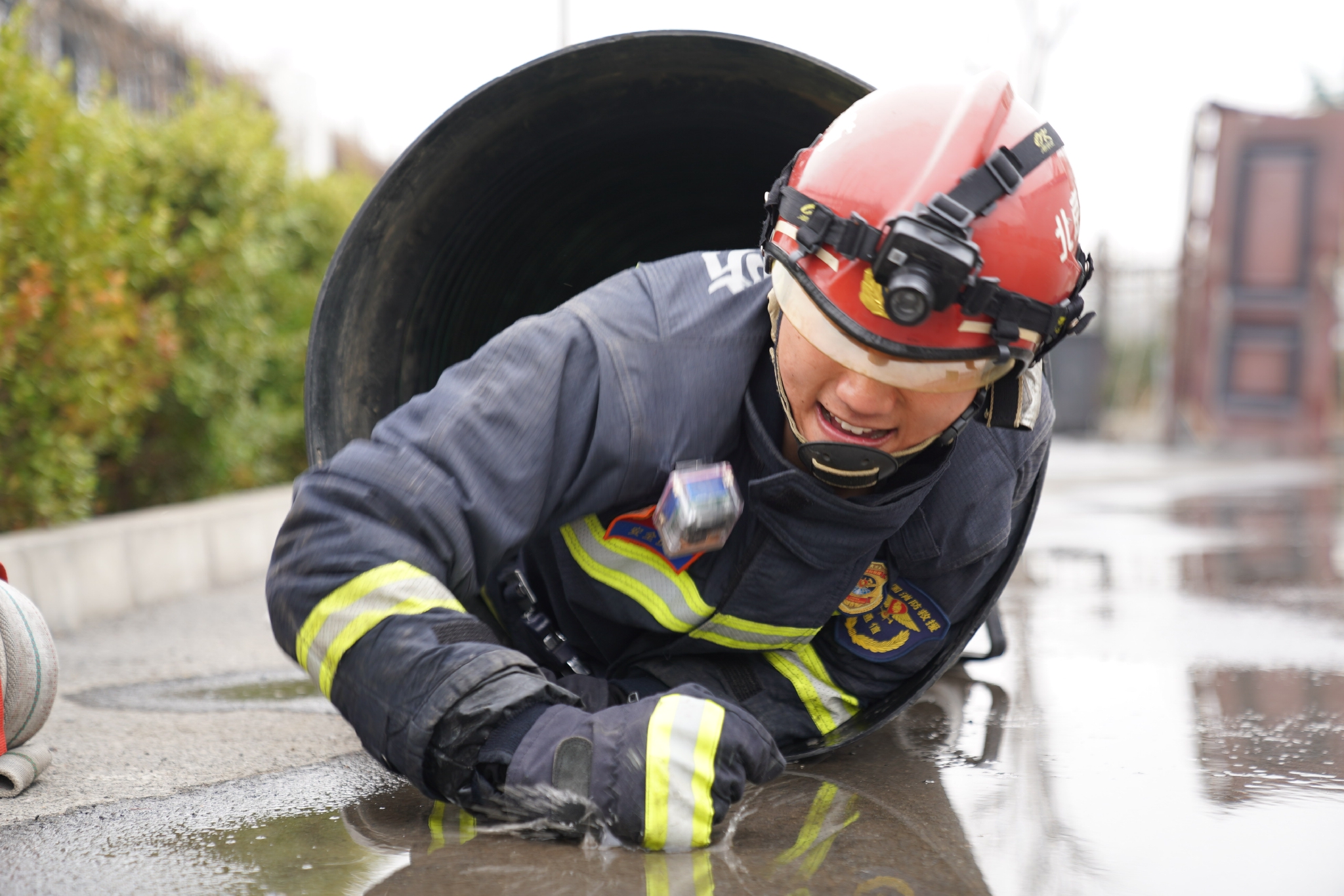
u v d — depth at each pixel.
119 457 4.90
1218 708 2.47
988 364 1.42
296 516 1.48
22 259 3.74
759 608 1.73
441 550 1.47
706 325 1.61
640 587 1.77
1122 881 1.49
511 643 2.14
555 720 1.43
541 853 1.51
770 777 1.54
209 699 2.61
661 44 2.07
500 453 1.50
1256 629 3.42
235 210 5.59
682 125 2.35
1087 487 8.91
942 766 2.01
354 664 1.42
